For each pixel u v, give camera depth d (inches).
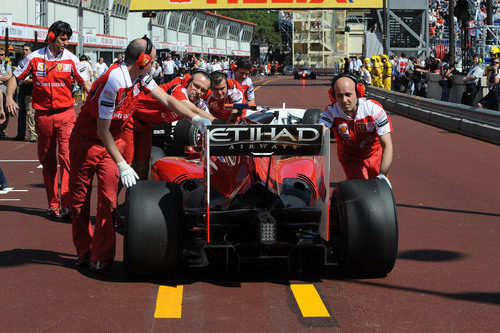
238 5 1673.2
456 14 1080.8
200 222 209.5
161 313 171.2
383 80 1167.6
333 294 185.9
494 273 206.7
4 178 352.2
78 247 213.0
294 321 165.5
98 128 191.3
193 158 260.5
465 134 628.7
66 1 1706.4
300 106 1000.2
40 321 165.5
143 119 249.8
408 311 172.7
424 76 1034.7
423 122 759.1
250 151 190.5
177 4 1680.6
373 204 190.9
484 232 262.4
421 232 262.2
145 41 194.1
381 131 213.5
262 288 191.2
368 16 1804.9
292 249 195.9
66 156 281.7
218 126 182.4
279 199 197.6
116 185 203.5
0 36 1059.3
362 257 190.9
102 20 2065.7
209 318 167.6
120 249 237.0
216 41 4005.9
